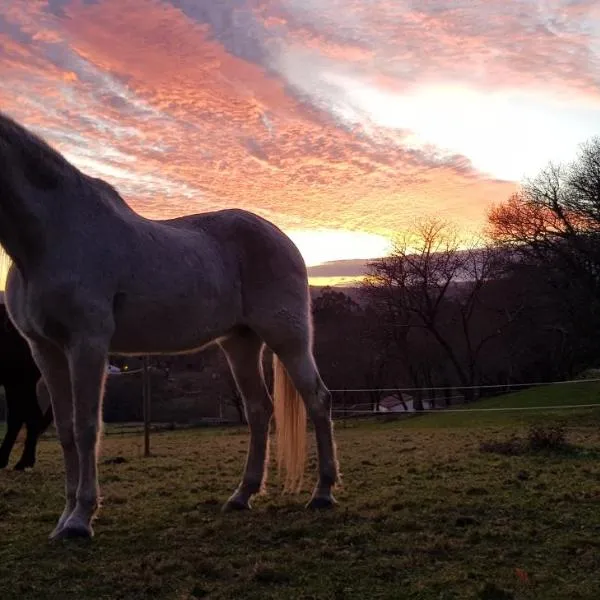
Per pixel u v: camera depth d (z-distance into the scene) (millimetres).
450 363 38625
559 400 21047
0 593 3184
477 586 3123
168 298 4516
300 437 5246
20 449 12188
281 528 4258
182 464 8562
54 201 4184
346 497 5465
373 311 36719
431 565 3480
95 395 4168
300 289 5191
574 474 6258
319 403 5133
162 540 4113
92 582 3330
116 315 4379
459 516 4480
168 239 4664
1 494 6012
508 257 33406
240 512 4926
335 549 3771
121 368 18750
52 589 3240
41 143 4191
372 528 4227
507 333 35125
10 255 4164
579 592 3012
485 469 6805
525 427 13469
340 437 14695
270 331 5059
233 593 3121
